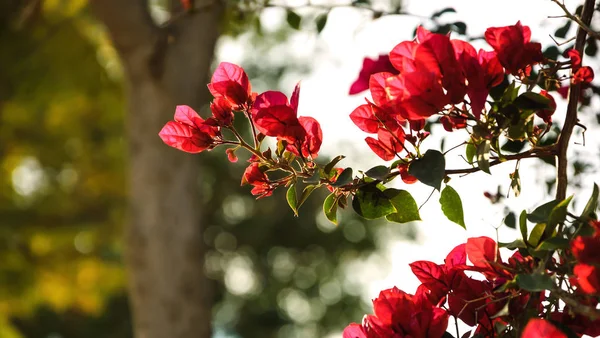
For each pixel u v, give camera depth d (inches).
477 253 68.1
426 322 68.9
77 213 528.4
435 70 65.8
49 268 492.7
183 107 74.7
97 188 526.3
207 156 750.5
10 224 496.7
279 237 792.9
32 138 515.5
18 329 727.7
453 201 73.2
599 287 58.4
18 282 478.0
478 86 66.4
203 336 316.5
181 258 310.3
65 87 496.4
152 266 309.6
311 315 831.1
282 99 73.5
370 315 70.0
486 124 68.1
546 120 74.8
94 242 529.7
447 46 65.3
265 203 790.5
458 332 70.1
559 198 71.5
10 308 498.9
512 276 66.3
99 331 757.3
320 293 823.1
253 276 845.2
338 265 812.0
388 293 70.1
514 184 77.6
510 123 68.3
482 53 72.0
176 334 309.6
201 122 74.2
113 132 523.2
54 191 525.3
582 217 61.9
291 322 831.7
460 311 70.2
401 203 73.3
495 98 74.6
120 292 721.6
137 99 295.3
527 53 70.9
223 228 806.5
